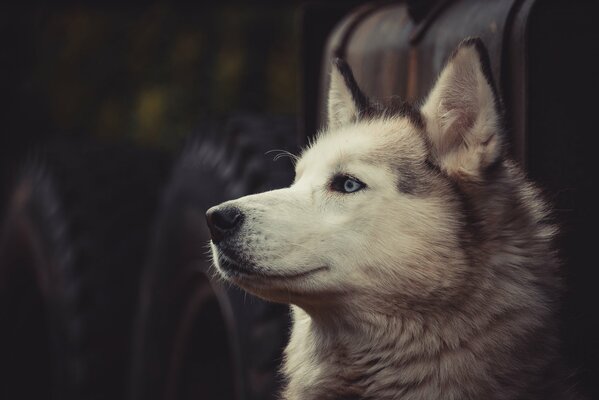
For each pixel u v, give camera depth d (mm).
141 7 8789
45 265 5379
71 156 5684
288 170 4016
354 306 3109
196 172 4371
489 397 3004
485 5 3215
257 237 3082
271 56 8180
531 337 3018
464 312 3023
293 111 7883
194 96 8422
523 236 3062
